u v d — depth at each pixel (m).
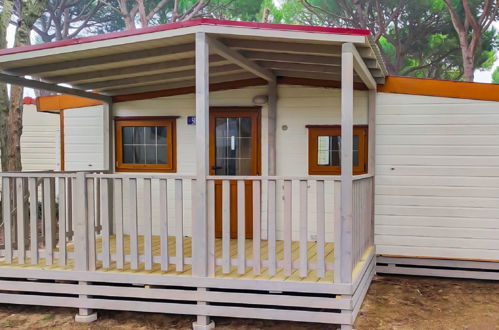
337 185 4.10
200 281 4.31
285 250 4.24
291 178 4.16
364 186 5.21
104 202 4.59
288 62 5.41
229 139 6.46
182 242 4.42
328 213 6.20
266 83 6.33
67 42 4.48
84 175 4.59
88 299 4.57
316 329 4.36
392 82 5.98
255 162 6.38
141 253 5.30
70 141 7.04
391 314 4.71
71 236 5.57
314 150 6.21
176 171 6.61
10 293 4.96
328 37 4.02
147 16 16.56
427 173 5.93
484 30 14.00
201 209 4.28
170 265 4.76
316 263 4.19
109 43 4.38
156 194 6.69
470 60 14.10
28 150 11.90
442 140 5.88
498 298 5.23
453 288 5.61
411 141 5.96
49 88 5.72
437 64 16.14
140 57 4.75
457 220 5.86
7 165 8.69
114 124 6.83
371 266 5.69
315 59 4.91
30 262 4.93
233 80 6.40
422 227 5.96
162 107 6.66
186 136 6.58
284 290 4.16
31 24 8.77
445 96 5.85
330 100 6.17
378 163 6.05
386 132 6.02
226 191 4.31
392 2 15.23
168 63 5.23
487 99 5.74
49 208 4.77
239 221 4.30
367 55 4.53
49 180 4.75
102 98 6.66
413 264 6.00
